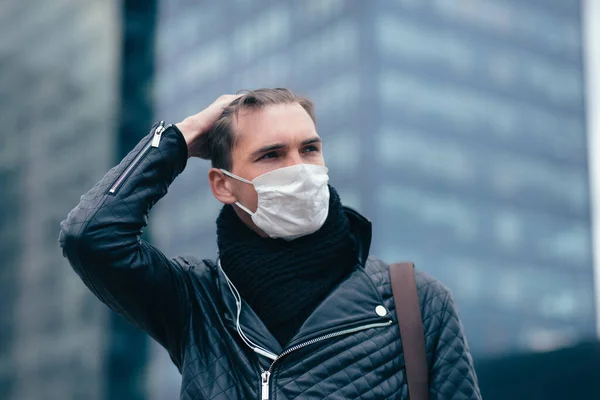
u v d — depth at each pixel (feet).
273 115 8.54
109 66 147.64
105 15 150.61
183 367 8.18
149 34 149.07
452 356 8.04
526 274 209.26
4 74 165.89
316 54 191.83
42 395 144.46
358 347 7.86
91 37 152.46
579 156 229.86
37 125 159.84
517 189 212.43
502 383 80.48
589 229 225.56
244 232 8.55
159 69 149.07
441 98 200.23
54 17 160.86
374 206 180.24
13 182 160.76
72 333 142.10
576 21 240.94
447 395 7.88
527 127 220.23
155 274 8.19
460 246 196.13
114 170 8.45
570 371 77.87
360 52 186.19
